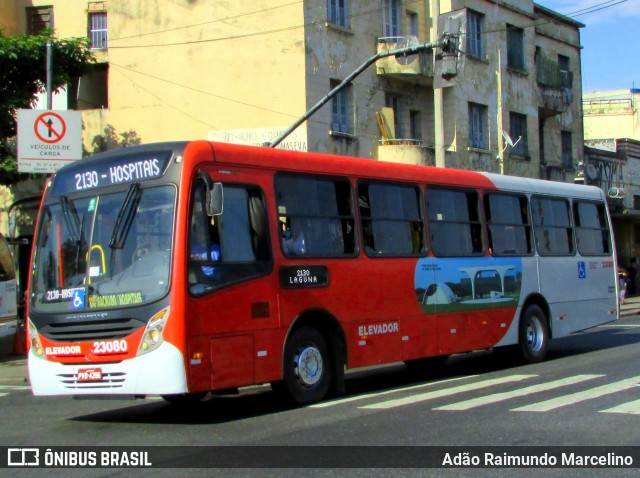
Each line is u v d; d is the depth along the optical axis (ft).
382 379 45.47
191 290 30.40
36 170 60.80
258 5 81.87
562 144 124.57
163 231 30.81
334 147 82.84
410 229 41.42
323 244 36.47
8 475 23.91
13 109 74.28
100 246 32.09
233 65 82.53
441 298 42.45
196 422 32.32
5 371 57.98
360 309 37.70
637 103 165.37
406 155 88.53
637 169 137.39
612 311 57.26
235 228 32.68
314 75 81.41
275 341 33.50
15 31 89.30
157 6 84.89
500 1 107.65
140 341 30.07
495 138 105.40
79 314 31.50
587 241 55.83
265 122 81.20
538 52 118.73
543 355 50.19
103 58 86.17
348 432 28.32
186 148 31.55
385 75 89.56
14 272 64.80
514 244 48.70
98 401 40.88
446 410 32.35
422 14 95.61
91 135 85.71
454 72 58.75
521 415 30.76
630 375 41.34
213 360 30.81
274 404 36.29
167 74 84.53
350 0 86.38
